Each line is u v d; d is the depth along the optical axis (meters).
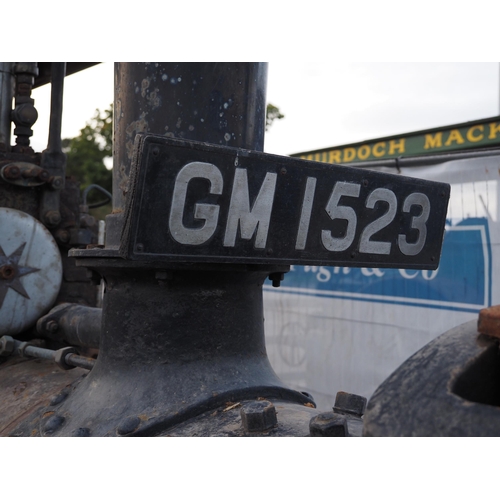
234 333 1.54
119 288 1.54
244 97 1.50
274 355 4.66
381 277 3.94
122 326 1.52
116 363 1.51
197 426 1.35
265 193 1.18
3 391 1.93
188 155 1.09
